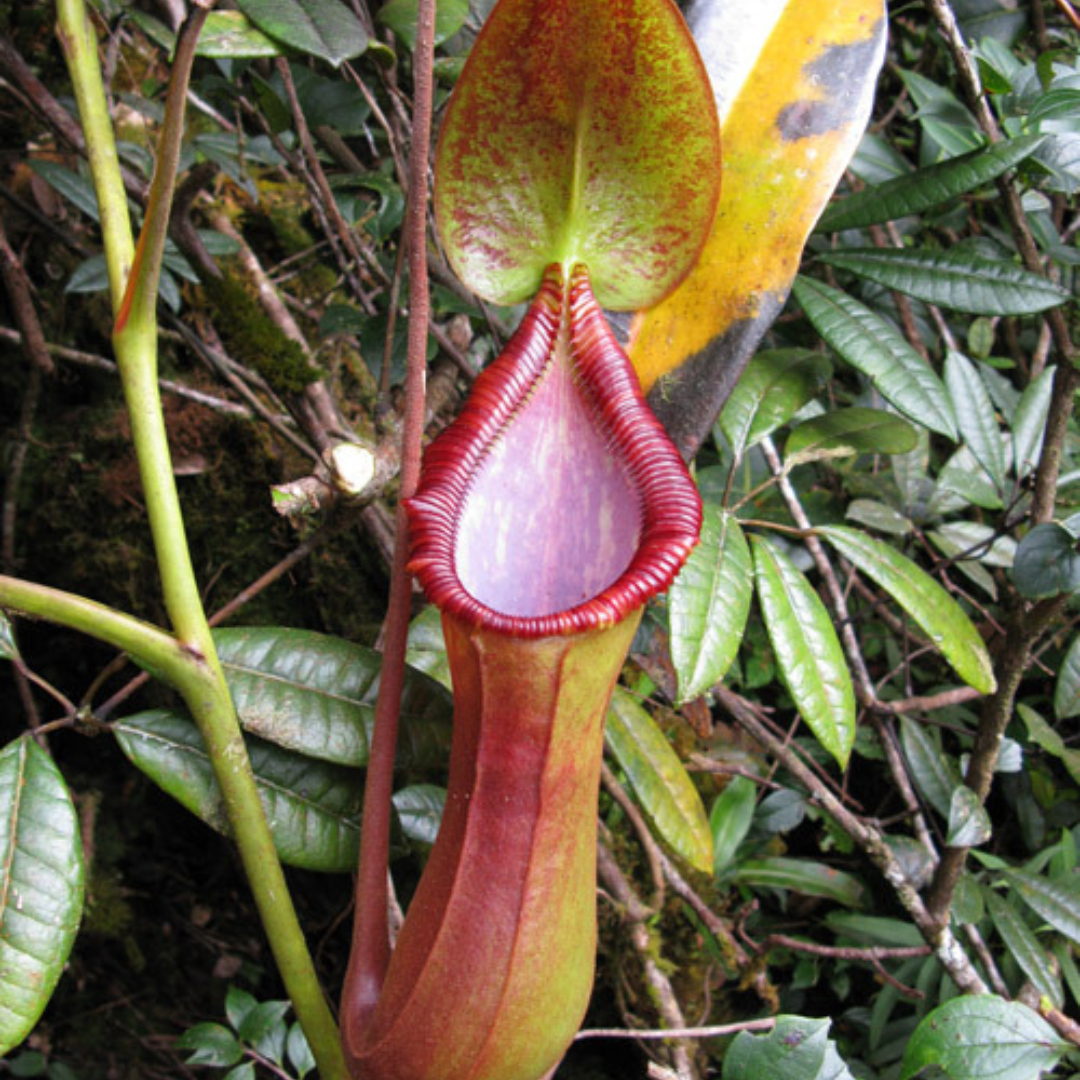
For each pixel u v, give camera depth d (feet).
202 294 3.04
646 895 3.04
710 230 1.86
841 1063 2.01
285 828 2.07
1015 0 2.91
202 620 1.89
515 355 1.87
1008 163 2.24
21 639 3.47
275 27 1.91
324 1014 1.94
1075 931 2.49
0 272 2.95
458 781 1.82
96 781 3.58
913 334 2.89
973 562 2.77
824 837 3.45
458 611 1.76
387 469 1.98
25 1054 3.42
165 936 3.67
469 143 1.82
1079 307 2.94
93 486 3.28
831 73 1.96
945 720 3.19
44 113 2.54
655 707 3.08
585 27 1.73
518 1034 1.82
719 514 2.19
